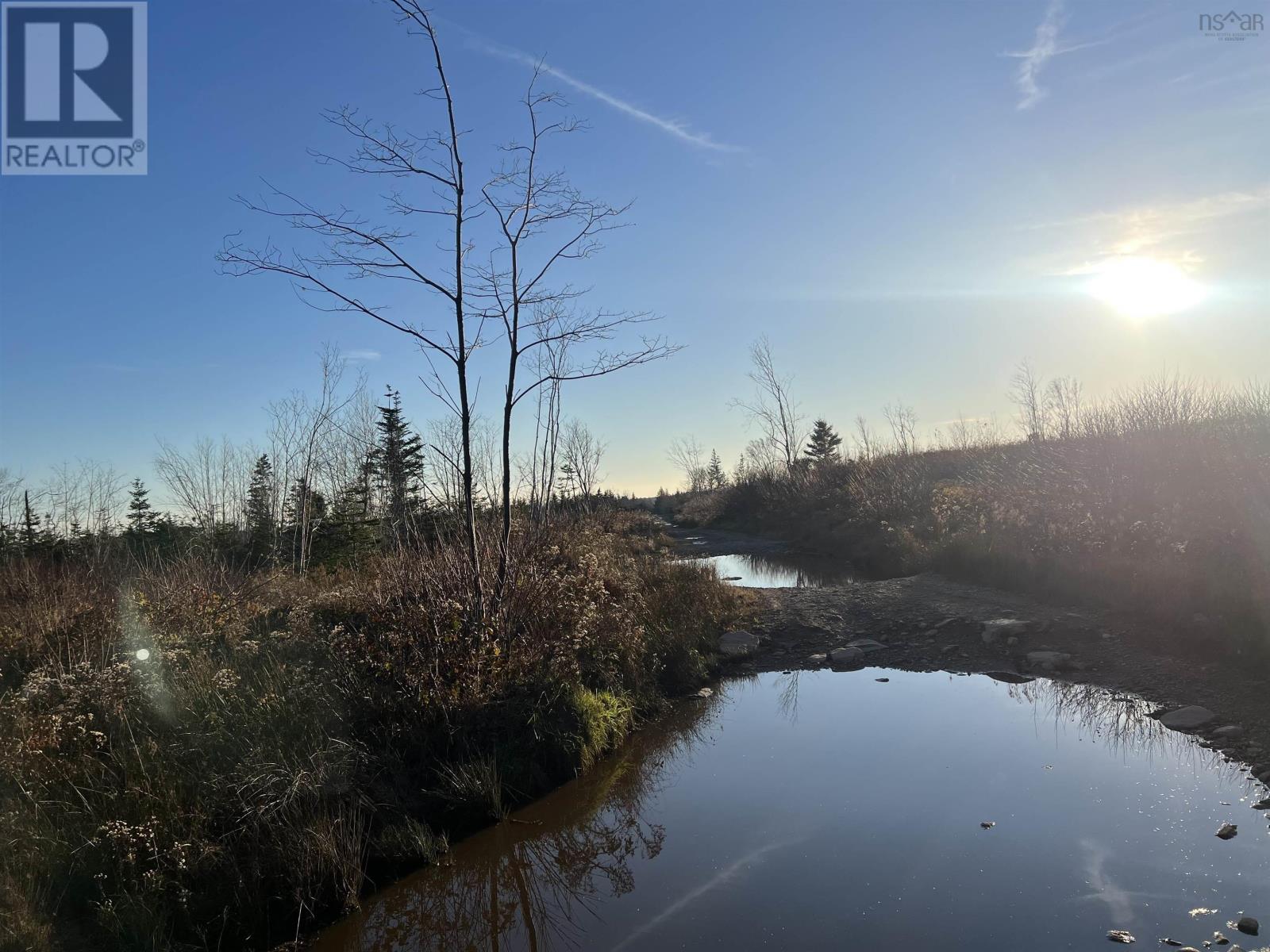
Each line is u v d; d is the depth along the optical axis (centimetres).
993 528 1208
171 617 744
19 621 788
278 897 432
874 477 2230
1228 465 1152
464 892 471
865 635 969
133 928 380
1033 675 767
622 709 715
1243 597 702
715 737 686
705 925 404
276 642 660
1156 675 689
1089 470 1392
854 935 380
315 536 1483
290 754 512
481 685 610
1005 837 459
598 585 803
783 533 2478
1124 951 343
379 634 626
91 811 431
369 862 477
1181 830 444
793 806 534
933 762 586
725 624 1033
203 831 441
